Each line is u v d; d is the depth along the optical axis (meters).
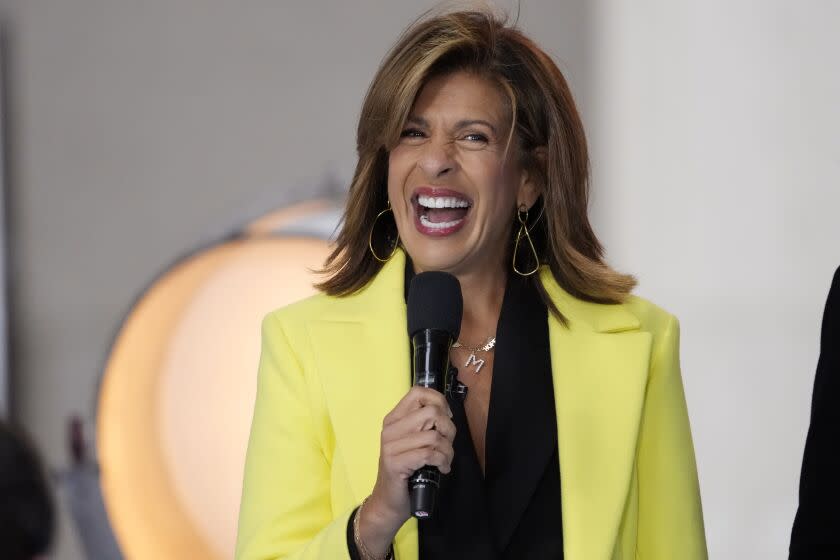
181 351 16.47
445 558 8.09
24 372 16.53
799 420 15.69
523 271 9.08
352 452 8.30
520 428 8.45
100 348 16.56
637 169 15.95
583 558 8.09
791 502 15.68
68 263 16.61
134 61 16.62
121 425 16.48
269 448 8.52
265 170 16.53
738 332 15.74
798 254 15.66
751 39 15.73
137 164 16.58
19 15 16.62
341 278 9.04
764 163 15.70
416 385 7.45
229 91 16.56
